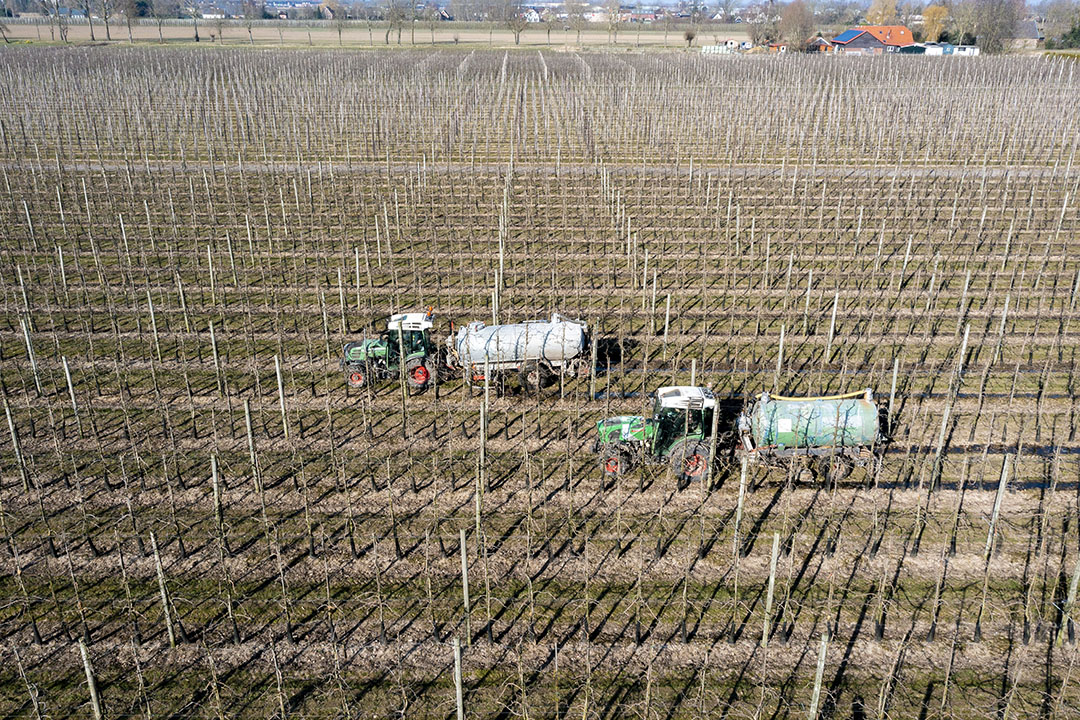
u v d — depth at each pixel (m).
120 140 53.06
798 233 34.22
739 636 13.99
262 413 21.11
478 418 21.05
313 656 13.73
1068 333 25.44
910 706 12.59
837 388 22.20
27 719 12.55
